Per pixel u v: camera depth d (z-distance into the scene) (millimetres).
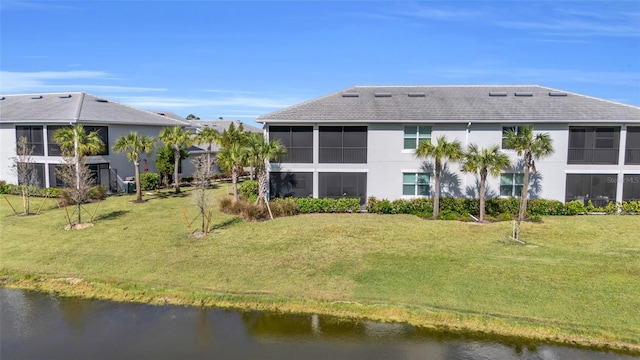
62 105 33656
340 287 13641
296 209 24625
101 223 21844
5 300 13305
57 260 16188
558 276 14305
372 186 26359
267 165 25844
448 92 29781
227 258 16281
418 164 26016
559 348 10438
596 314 11742
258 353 10383
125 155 34406
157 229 20578
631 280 13938
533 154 23031
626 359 9953
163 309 12641
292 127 26391
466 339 10883
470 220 22672
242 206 24203
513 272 14680
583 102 26938
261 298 13016
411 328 11438
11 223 21703
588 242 18422
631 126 25375
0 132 33031
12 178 32969
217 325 11719
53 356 10297
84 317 12227
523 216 22938
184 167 41312
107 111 34562
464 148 25625
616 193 25672
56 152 31203
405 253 16828
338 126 26266
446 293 13094
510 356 10148
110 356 10297
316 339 10984
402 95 29312
